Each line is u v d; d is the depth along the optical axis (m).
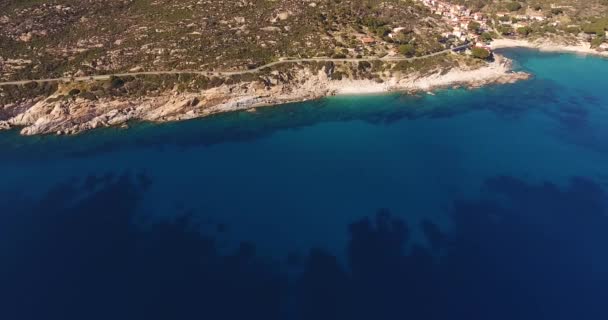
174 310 65.38
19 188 93.25
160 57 131.00
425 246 76.69
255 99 126.44
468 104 129.25
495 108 126.75
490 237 78.56
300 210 86.31
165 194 91.25
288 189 92.50
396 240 78.19
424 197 89.44
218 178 96.25
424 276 70.62
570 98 132.62
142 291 68.75
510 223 81.81
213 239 79.31
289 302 66.50
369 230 80.75
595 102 129.75
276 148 107.50
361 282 69.69
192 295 67.94
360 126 117.69
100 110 116.94
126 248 77.31
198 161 102.31
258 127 117.00
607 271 71.19
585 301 65.94
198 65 128.88
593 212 84.38
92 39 137.38
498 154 104.00
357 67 137.62
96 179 96.12
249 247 77.38
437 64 143.38
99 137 112.25
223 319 63.81
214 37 140.75
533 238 78.12
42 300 67.38
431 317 63.62
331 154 104.81
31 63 125.12
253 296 67.56
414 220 83.12
